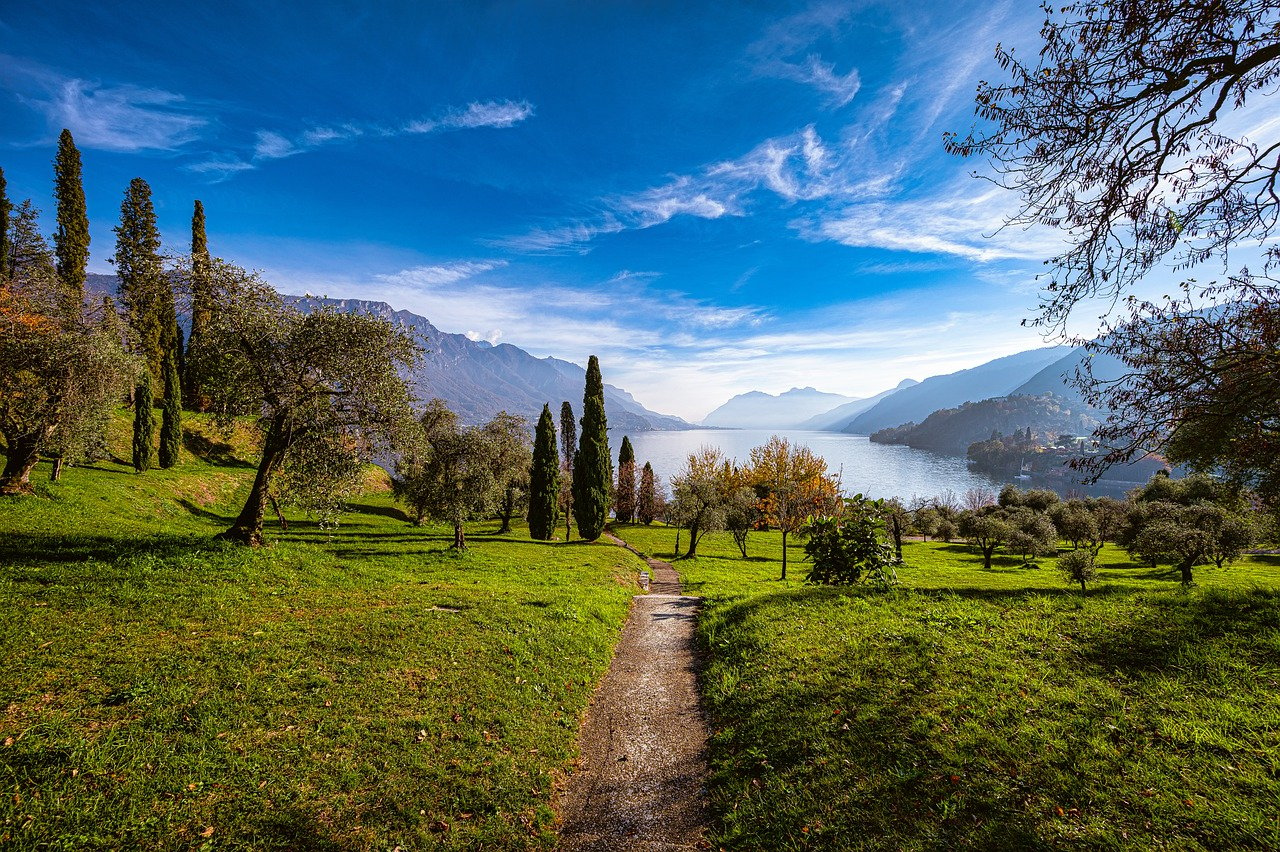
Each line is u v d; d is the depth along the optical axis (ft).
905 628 43.88
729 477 231.09
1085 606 45.27
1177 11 17.63
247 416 62.64
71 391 78.48
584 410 178.60
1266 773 21.09
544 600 61.62
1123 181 19.99
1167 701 27.35
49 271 151.74
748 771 28.58
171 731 26.30
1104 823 19.63
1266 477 30.60
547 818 25.54
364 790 24.77
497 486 112.57
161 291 59.26
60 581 44.27
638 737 34.40
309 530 130.41
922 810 22.25
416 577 70.49
